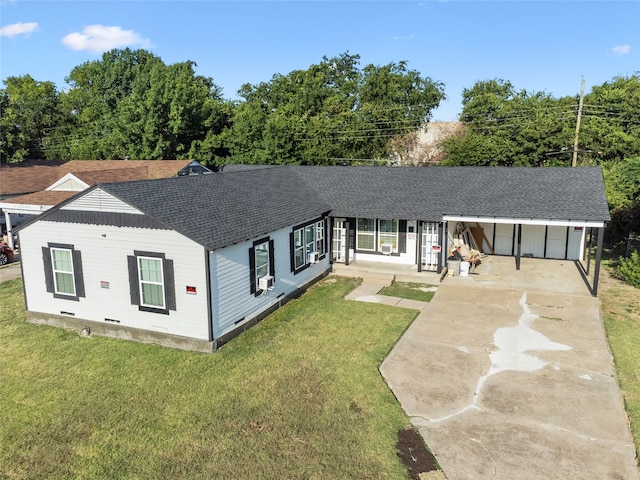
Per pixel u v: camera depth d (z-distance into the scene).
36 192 28.11
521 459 7.77
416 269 18.98
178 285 12.18
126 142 42.03
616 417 8.92
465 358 11.48
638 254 20.42
